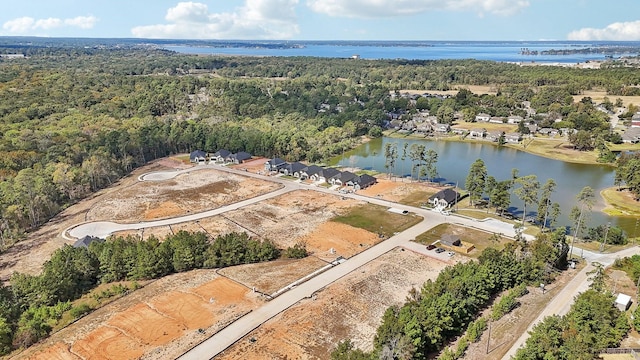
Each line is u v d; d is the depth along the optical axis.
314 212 105.69
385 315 57.19
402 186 124.69
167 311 64.06
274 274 75.06
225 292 69.12
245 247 80.38
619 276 73.12
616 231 86.62
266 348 55.66
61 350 56.00
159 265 74.50
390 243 87.69
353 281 72.38
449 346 55.88
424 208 106.81
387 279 73.19
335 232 93.50
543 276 71.06
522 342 56.09
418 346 51.31
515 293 66.00
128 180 135.50
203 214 105.31
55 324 61.78
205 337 57.91
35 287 66.25
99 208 110.69
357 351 48.09
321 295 68.00
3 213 95.06
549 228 94.19
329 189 122.75
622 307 62.38
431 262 79.25
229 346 56.09
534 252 73.69
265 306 65.00
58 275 68.50
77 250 74.75
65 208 113.19
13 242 93.81
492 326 59.59
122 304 66.31
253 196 117.69
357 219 100.50
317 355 54.25
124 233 95.06
